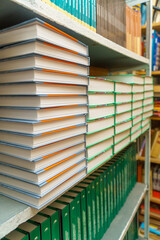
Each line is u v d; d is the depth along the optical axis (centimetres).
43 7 44
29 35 41
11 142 46
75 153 56
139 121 117
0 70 48
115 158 117
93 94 64
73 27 54
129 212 118
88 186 81
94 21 71
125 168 129
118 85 83
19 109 44
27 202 45
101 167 102
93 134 67
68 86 51
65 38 49
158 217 172
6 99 47
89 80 62
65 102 50
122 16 95
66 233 67
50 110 45
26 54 41
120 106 86
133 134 111
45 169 44
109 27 82
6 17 47
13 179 47
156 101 160
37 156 43
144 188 150
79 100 56
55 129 47
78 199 74
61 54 48
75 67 54
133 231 148
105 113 73
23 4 40
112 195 108
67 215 67
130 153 139
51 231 60
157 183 173
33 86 41
